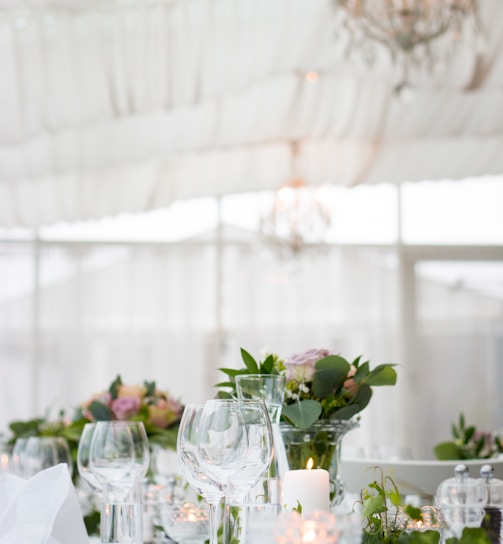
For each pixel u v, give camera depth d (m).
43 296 7.95
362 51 5.05
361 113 6.15
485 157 6.83
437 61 5.11
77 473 2.63
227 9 5.96
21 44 6.11
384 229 8.05
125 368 7.91
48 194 7.13
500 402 7.91
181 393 7.89
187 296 7.99
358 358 1.87
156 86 6.10
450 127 6.20
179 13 6.02
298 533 1.14
